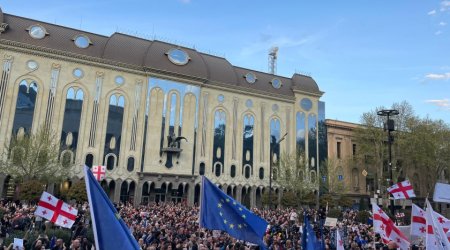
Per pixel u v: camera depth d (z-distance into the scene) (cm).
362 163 6025
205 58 5484
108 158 4388
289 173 5144
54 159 3941
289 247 1573
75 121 4297
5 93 4009
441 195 1050
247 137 5325
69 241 1703
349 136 6312
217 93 5244
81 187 3772
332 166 5553
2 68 4038
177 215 2684
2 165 3706
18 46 4119
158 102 4772
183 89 4959
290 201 4872
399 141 5378
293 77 6044
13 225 1888
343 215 3866
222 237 1580
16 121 4009
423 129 5378
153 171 4562
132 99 4659
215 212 947
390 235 1141
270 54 6875
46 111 4172
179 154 4772
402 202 5962
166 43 5138
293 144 5641
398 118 5572
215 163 5012
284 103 5734
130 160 4494
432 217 904
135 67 4703
